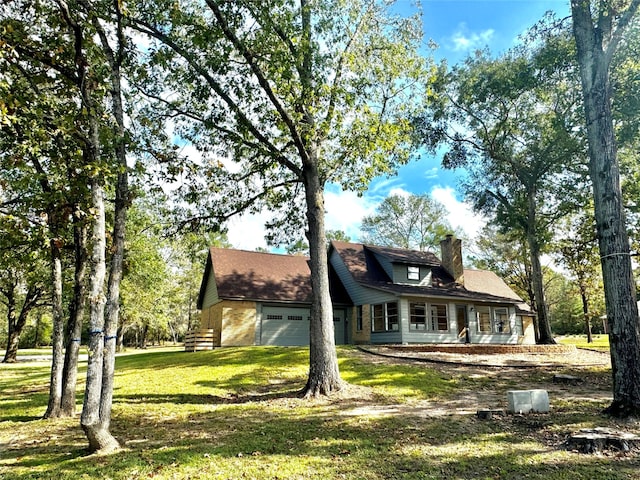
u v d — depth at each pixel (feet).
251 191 48.83
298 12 39.60
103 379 25.31
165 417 33.01
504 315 100.68
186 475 19.79
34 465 22.09
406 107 46.52
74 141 27.35
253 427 28.78
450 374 48.78
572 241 92.79
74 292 36.65
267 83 38.40
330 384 40.22
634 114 61.98
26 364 97.81
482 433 25.98
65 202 26.48
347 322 95.50
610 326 30.07
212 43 36.35
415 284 94.84
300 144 41.39
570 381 44.60
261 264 95.04
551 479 18.31
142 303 114.21
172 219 47.16
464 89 84.84
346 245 103.35
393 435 25.94
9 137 28.02
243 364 55.31
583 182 82.84
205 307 97.14
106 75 30.04
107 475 20.02
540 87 78.18
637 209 74.18
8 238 28.37
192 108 41.70
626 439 21.75
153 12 34.96
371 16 45.16
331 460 21.52
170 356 71.46
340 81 42.75
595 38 33.06
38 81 28.68
